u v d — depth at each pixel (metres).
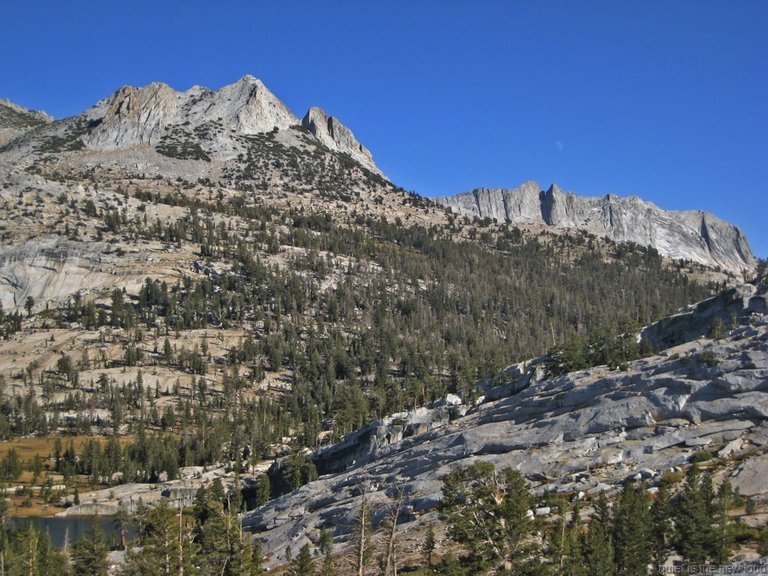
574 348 146.12
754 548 62.91
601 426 102.00
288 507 128.62
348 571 82.94
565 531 70.50
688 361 105.81
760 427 89.75
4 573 101.94
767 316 132.88
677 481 80.62
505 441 108.56
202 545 99.06
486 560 60.84
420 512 97.00
